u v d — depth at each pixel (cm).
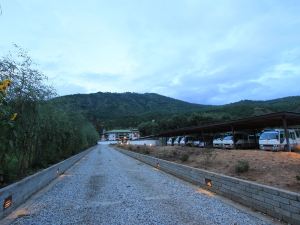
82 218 610
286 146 1939
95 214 642
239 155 1477
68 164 1786
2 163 791
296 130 2209
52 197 841
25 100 893
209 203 729
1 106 638
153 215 624
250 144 2736
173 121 7925
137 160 2461
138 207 700
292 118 1956
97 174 1413
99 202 766
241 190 718
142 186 1014
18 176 943
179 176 1243
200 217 602
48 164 1461
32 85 963
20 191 752
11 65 830
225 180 805
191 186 1004
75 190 956
